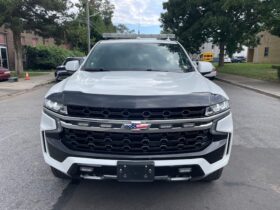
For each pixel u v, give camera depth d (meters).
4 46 32.53
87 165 3.41
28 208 3.80
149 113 3.31
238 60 69.50
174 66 4.90
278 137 7.06
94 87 3.62
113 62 4.93
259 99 13.45
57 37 27.06
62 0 25.81
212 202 3.97
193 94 3.46
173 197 4.09
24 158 5.53
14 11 24.31
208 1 31.19
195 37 35.91
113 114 3.33
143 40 5.66
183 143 3.44
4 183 4.49
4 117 9.20
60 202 3.95
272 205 3.92
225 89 17.45
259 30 27.38
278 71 21.27
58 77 20.27
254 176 4.81
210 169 3.52
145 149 3.39
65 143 3.54
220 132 3.57
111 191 4.23
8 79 21.69
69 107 3.46
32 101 12.75
